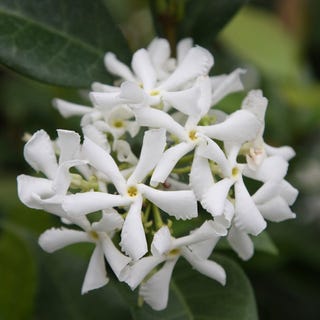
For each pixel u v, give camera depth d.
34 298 0.18
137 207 0.12
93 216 0.14
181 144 0.13
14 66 0.14
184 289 0.15
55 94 0.20
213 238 0.13
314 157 0.24
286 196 0.13
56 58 0.15
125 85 0.12
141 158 0.12
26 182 0.12
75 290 0.19
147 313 0.14
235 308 0.14
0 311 0.19
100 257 0.13
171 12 0.16
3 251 0.18
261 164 0.13
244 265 0.21
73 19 0.15
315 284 0.23
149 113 0.13
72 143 0.12
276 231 0.22
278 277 0.23
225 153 0.13
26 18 0.15
